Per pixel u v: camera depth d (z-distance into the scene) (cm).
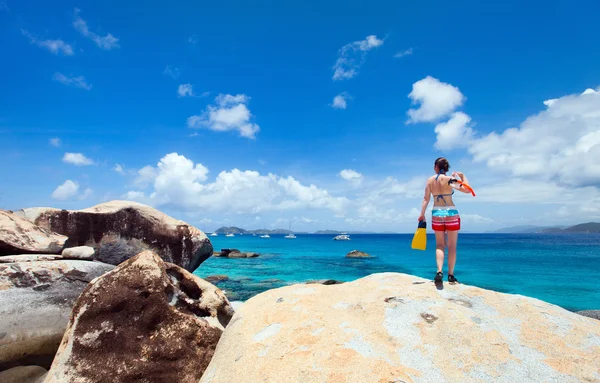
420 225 586
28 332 630
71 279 750
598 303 1622
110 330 454
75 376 418
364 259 3938
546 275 2481
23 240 922
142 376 435
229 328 466
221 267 3050
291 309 455
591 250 5566
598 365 354
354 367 322
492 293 491
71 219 1201
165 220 1388
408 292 482
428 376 330
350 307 459
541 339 389
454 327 399
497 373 341
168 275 545
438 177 562
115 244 1265
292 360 347
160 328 476
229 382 356
